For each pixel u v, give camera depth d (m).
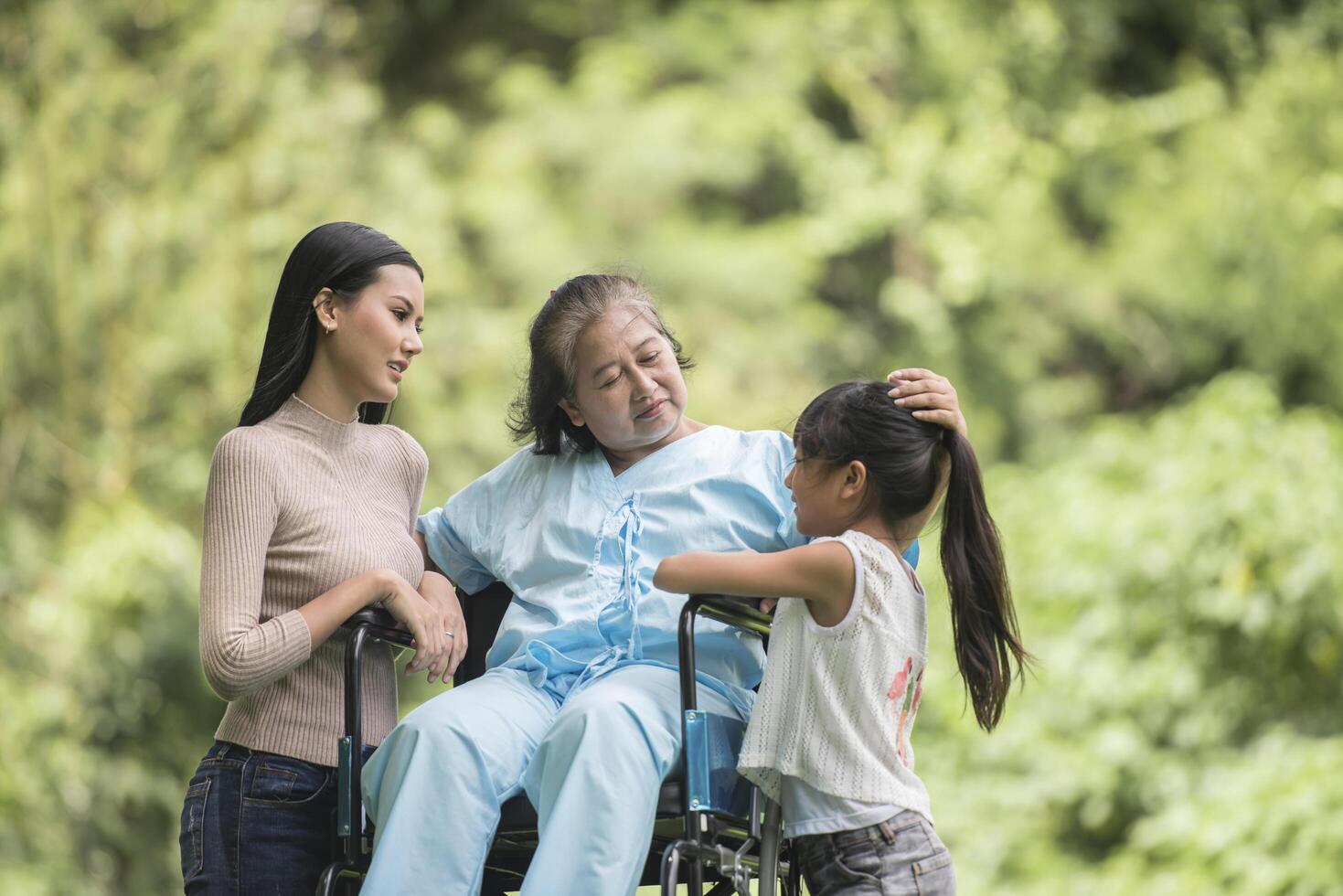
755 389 17.09
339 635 4.54
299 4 16.94
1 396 13.63
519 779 4.37
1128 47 19.92
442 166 17.61
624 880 4.04
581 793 4.09
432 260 16.38
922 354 18.23
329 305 4.66
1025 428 18.19
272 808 4.37
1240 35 19.20
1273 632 12.55
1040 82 18.92
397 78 18.94
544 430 4.95
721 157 17.91
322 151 15.95
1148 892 11.92
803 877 4.55
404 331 4.70
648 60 18.61
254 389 4.70
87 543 12.73
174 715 12.43
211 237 14.88
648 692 4.32
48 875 10.98
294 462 4.57
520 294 16.83
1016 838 13.15
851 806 4.13
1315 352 17.33
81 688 11.98
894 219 18.03
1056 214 18.52
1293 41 18.69
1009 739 13.41
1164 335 18.38
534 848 4.56
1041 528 14.38
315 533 4.52
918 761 13.76
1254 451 13.40
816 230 18.02
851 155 18.28
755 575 4.18
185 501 13.89
